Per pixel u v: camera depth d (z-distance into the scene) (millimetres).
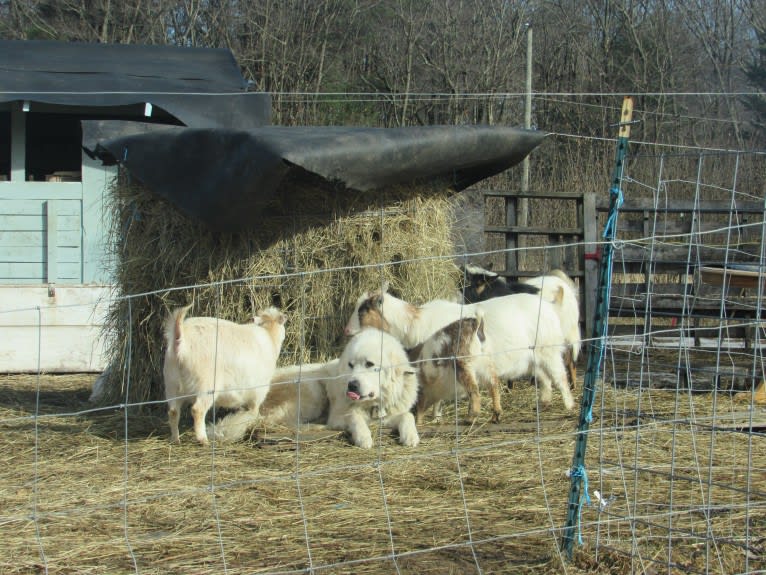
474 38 26250
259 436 6277
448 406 7652
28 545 4188
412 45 25797
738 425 6719
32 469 5578
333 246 7508
